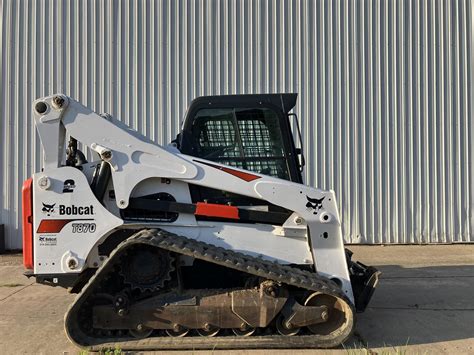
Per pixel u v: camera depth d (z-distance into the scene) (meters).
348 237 9.01
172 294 3.93
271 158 4.39
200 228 4.12
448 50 9.16
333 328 3.99
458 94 9.16
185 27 8.95
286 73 9.02
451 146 9.13
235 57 8.98
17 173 8.84
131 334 3.91
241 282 4.14
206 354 3.79
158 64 8.95
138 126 8.95
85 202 3.95
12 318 4.83
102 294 3.90
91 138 4.04
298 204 4.11
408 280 6.38
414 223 9.05
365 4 9.07
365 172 9.02
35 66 8.91
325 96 9.04
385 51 9.09
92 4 8.92
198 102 4.40
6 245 8.77
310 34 9.02
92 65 8.94
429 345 4.06
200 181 4.09
